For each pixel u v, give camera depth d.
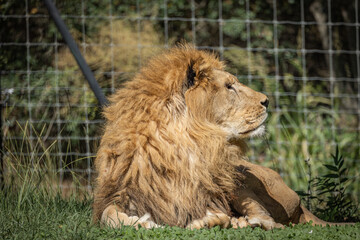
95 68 22.41
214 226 9.93
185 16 27.20
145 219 9.72
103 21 24.53
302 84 27.03
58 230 9.46
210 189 10.02
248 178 11.49
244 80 24.12
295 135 21.67
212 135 10.15
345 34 29.86
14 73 21.66
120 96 10.66
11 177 13.57
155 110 9.91
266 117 10.99
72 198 13.12
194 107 10.20
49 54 22.20
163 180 9.80
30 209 11.40
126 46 22.91
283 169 20.08
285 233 9.23
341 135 22.80
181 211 9.88
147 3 26.50
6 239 9.19
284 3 29.36
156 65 10.59
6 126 15.63
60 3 23.58
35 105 19.86
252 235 9.00
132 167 9.77
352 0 29.23
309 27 29.67
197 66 10.35
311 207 15.07
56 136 19.06
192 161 9.86
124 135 9.94
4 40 22.17
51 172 14.61
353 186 19.00
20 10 22.39
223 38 28.11
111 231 9.02
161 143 9.73
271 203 11.80
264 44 28.39
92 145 18.31
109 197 10.07
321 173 19.98
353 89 28.73
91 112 19.34
